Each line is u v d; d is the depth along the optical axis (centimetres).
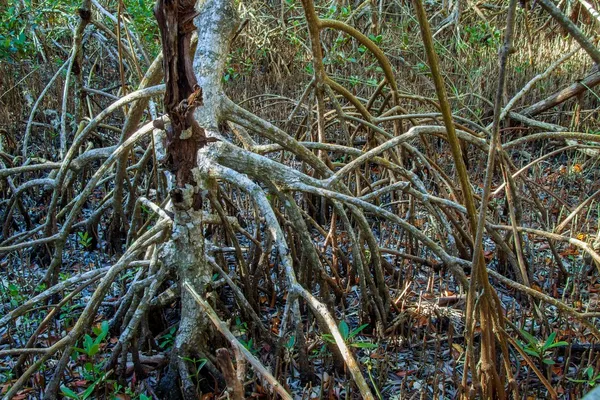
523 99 847
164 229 365
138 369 348
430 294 464
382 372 360
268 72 1070
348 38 948
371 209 364
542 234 395
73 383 347
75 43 580
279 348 333
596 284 477
